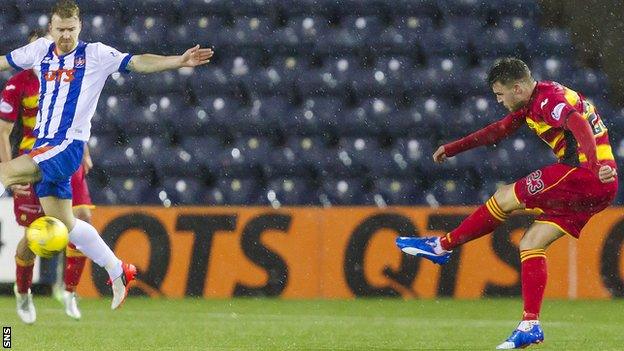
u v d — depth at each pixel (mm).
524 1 50625
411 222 38406
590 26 49719
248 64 49188
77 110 25484
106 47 25719
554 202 22109
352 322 29906
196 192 45750
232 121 47438
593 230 38469
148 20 50562
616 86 48906
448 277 38406
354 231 38562
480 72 48500
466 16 50312
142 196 45875
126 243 38812
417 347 23219
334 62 48938
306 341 24438
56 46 25859
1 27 50562
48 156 25094
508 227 38500
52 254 24312
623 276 38344
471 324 29469
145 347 22719
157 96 48312
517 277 38406
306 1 50344
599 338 25469
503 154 45875
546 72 49094
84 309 33938
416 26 49750
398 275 38438
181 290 38656
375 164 45938
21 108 28984
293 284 38562
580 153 21938
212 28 50156
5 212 38375
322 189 45719
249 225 38719
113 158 46531
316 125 47156
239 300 37594
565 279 38438
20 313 27969
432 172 45906
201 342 23938
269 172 46125
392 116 47312
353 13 50281
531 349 22734
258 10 50406
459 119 47188
